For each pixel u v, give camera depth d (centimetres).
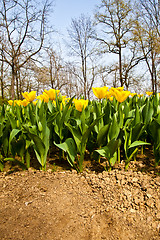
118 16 2227
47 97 317
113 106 318
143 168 255
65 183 227
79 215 174
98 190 209
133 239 147
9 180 242
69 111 282
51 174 254
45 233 155
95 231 156
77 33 2602
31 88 2755
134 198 185
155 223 158
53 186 221
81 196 201
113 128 249
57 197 199
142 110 281
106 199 192
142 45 2145
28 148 282
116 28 2284
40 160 264
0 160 277
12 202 194
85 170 268
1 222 167
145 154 313
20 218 172
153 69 2167
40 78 2380
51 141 314
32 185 225
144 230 154
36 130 260
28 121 294
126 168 252
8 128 272
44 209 182
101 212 176
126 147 252
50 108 306
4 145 281
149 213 169
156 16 2039
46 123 261
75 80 3322
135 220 164
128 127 271
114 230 156
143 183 204
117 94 242
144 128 259
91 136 296
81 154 255
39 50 2277
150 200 180
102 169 269
